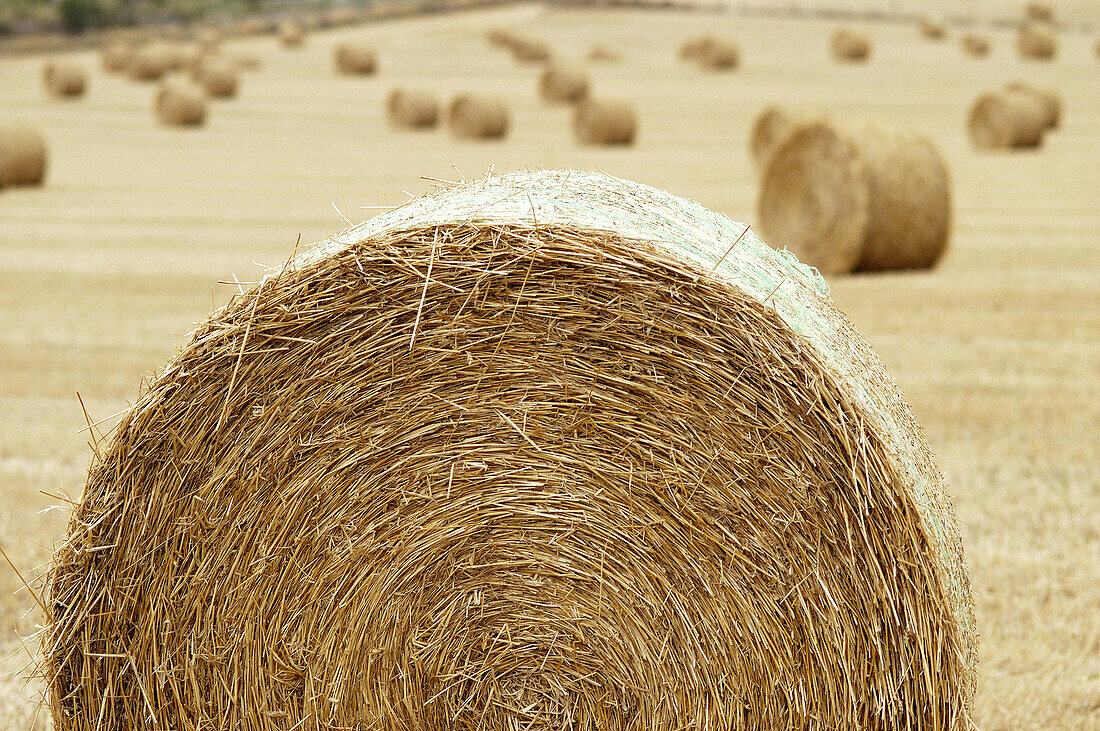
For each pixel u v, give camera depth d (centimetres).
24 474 766
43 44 6794
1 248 1641
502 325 393
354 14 8038
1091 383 957
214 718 412
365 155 2700
